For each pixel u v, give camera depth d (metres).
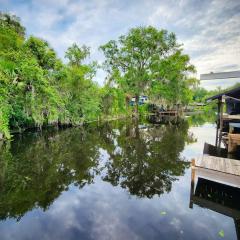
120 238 4.16
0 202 5.82
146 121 30.53
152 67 37.69
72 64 27.22
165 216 5.01
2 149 11.80
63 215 5.11
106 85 37.09
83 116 25.03
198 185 6.72
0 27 18.92
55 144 13.54
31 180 7.48
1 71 13.48
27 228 4.56
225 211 5.19
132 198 6.06
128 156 10.89
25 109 16.69
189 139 15.80
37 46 19.03
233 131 12.99
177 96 42.38
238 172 5.45
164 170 8.62
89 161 9.98
